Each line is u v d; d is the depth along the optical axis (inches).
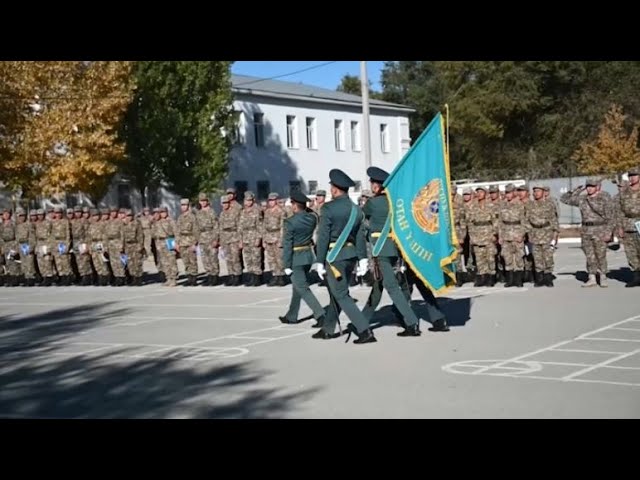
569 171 1644.9
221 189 1376.7
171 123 1208.8
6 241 861.2
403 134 2089.1
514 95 1802.4
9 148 981.2
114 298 668.1
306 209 441.1
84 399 295.6
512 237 578.6
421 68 2844.5
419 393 273.6
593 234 550.6
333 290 381.4
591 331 383.2
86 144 1010.1
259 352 374.0
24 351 417.4
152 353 388.8
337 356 351.3
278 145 1705.2
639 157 1333.7
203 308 565.3
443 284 388.8
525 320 425.4
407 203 383.2
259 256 699.4
